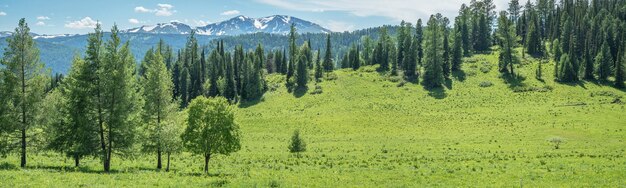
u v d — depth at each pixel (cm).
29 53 3978
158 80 4672
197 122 3859
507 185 3322
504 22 14725
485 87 12938
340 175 3866
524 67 14162
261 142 8250
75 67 3922
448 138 7856
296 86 14362
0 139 3950
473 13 18400
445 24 18562
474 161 5078
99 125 3925
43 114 4050
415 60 14500
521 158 5322
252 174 3912
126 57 3944
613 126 8175
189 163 4997
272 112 12200
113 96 3866
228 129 3884
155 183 3022
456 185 3328
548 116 9419
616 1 19275
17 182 2727
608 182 3406
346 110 11638
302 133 9456
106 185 2825
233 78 14375
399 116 10662
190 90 14825
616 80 12488
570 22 15275
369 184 3372
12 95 3919
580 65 13312
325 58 16888
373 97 12862
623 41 14450
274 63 17975
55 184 2725
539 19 18912
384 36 16962
